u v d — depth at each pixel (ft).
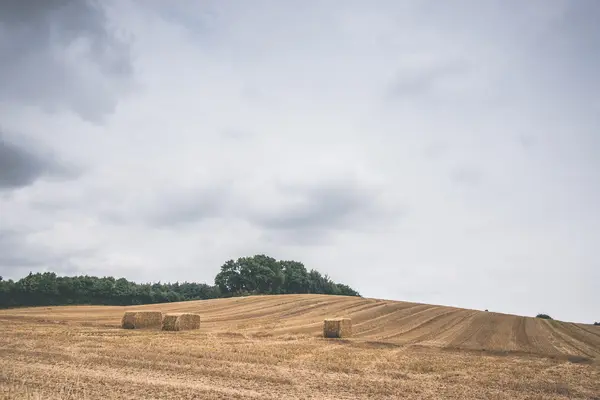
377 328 150.20
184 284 378.94
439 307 215.72
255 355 79.20
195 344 90.89
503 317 187.42
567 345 121.70
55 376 54.03
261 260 378.94
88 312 169.27
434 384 61.46
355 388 56.44
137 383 52.65
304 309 196.75
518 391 59.00
